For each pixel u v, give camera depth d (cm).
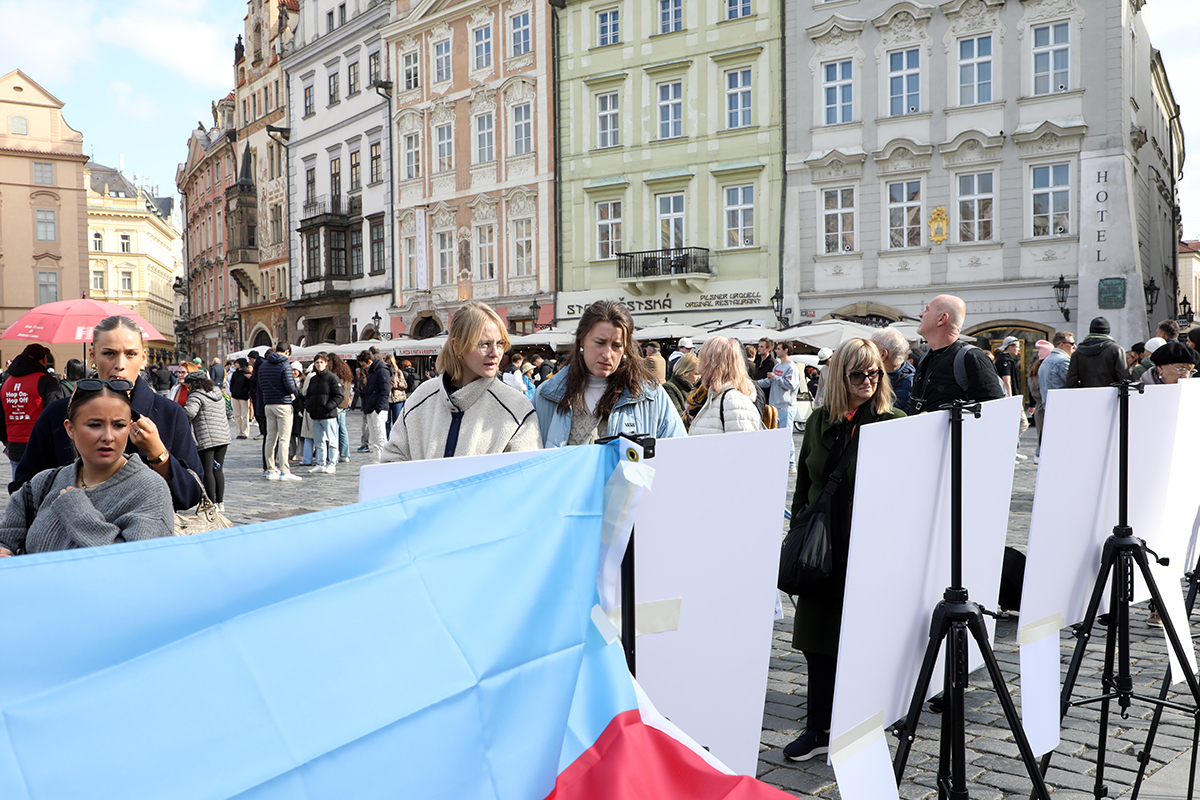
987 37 2236
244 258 4719
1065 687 296
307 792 130
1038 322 2198
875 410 352
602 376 353
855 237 2431
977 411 245
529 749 160
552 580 175
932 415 239
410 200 3509
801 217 2509
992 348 2267
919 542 240
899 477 228
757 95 2562
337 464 1470
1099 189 2114
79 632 116
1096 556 307
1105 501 306
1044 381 1059
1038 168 2194
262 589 134
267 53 4472
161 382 1427
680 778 180
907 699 247
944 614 237
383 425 1616
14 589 112
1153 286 2362
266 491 1151
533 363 2617
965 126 2269
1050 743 279
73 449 346
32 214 5609
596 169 2880
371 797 137
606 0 2808
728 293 2634
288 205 4297
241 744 126
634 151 2789
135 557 123
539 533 175
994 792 329
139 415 326
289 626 135
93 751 114
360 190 3794
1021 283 2214
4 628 111
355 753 137
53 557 116
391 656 145
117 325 360
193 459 370
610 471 192
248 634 131
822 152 2464
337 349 3139
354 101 3775
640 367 355
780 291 2509
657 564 202
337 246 3888
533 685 165
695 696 213
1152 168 2675
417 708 145
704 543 211
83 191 5750
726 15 2602
